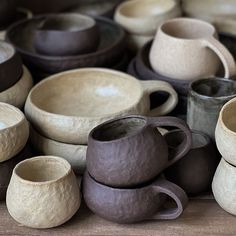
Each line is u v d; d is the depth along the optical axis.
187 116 0.78
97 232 0.68
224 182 0.68
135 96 0.80
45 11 1.18
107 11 1.08
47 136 0.76
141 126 0.67
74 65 0.87
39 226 0.66
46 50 0.90
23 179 0.65
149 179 0.66
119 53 0.92
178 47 0.82
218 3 1.04
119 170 0.64
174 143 0.74
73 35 0.89
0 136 0.68
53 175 0.70
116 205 0.65
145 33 0.99
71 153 0.75
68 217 0.67
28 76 0.83
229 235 0.67
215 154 0.73
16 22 1.01
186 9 1.07
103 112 0.82
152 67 0.88
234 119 0.70
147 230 0.68
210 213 0.70
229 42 0.96
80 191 0.71
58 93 0.85
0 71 0.77
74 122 0.73
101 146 0.64
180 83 0.83
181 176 0.71
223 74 0.87
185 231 0.67
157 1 1.06
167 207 0.70
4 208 0.72
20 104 0.81
